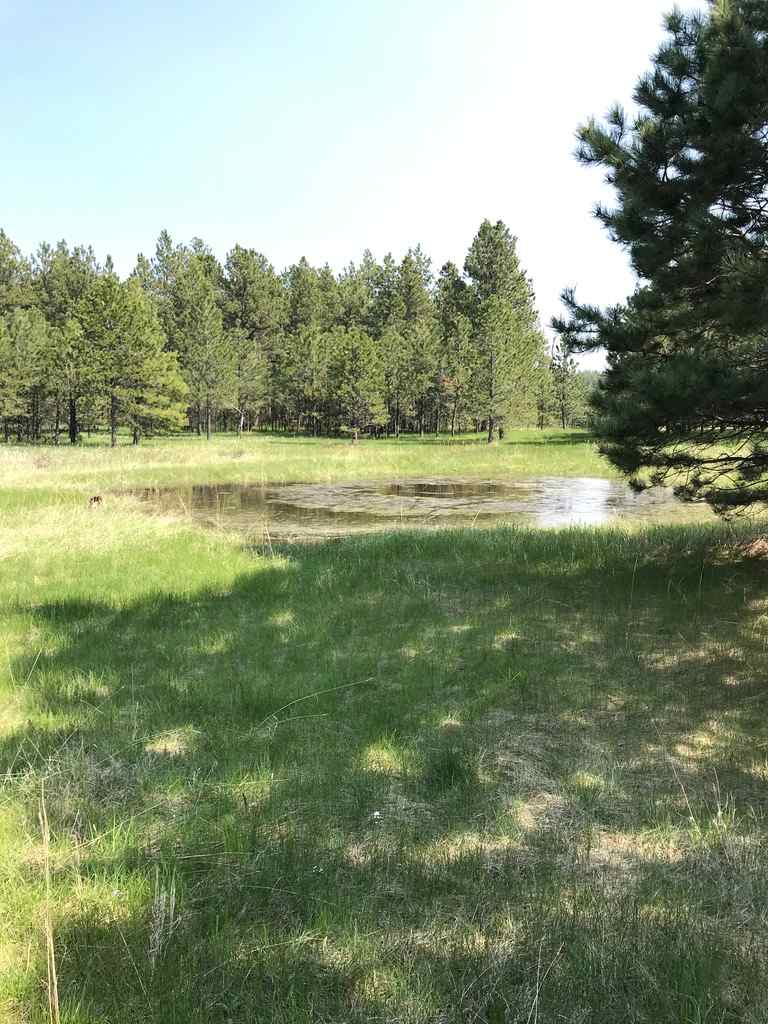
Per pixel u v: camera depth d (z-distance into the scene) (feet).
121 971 7.30
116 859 9.33
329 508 58.03
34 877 8.96
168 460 97.09
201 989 7.07
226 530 45.62
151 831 10.23
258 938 7.88
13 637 20.11
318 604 23.72
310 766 12.45
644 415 19.70
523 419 170.40
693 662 17.51
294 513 54.95
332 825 10.53
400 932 8.05
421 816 10.81
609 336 23.09
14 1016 6.68
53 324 196.03
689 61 20.54
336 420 205.26
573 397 212.43
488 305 169.27
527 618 21.61
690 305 22.52
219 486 75.77
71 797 11.10
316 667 17.70
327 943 7.84
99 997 6.93
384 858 9.55
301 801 11.15
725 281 19.58
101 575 27.68
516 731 14.06
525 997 6.97
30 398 166.81
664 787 11.71
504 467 94.89
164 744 13.56
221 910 8.39
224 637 20.15
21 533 36.29
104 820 10.46
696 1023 6.49
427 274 280.31
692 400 18.58
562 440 158.20
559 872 9.21
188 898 8.63
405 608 22.97
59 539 35.04
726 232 20.24
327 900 8.55
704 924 8.07
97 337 128.36
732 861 9.33
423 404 205.36
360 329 192.13
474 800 11.21
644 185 20.43
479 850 9.70
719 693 15.64
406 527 46.88
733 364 19.33
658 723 14.28
